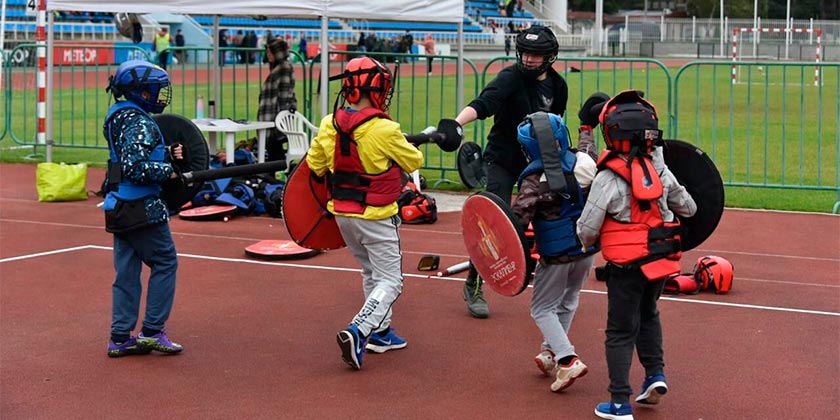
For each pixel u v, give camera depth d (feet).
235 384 18.51
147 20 142.51
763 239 32.89
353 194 18.97
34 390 18.10
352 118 18.65
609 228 16.11
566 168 17.10
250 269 27.81
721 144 55.83
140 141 18.79
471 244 18.10
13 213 36.37
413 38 171.83
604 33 205.98
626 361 16.30
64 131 60.34
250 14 37.78
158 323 20.07
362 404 17.49
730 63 40.83
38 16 51.70
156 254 19.88
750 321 22.88
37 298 24.56
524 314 23.39
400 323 22.63
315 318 22.99
